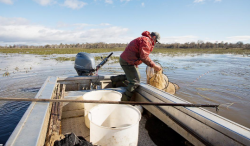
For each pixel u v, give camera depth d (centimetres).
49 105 229
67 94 337
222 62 1844
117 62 1753
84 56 446
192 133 204
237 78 972
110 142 183
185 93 679
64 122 288
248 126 434
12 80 932
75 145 165
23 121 168
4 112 514
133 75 337
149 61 308
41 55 2997
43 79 960
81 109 317
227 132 162
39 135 144
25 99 220
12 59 2138
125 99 344
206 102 587
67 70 1267
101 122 244
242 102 586
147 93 317
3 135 403
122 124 249
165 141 252
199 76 1020
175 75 1056
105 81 435
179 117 231
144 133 272
